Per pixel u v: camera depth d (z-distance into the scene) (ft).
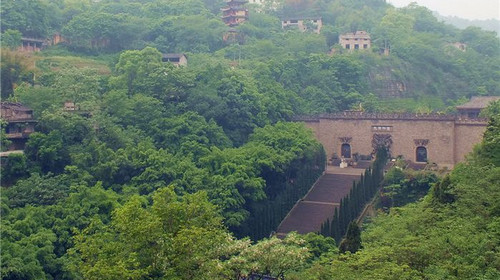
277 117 483.51
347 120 495.00
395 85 626.64
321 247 275.59
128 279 163.02
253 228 336.49
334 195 406.41
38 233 269.85
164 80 430.61
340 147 497.46
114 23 613.93
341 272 181.57
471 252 179.63
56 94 397.19
